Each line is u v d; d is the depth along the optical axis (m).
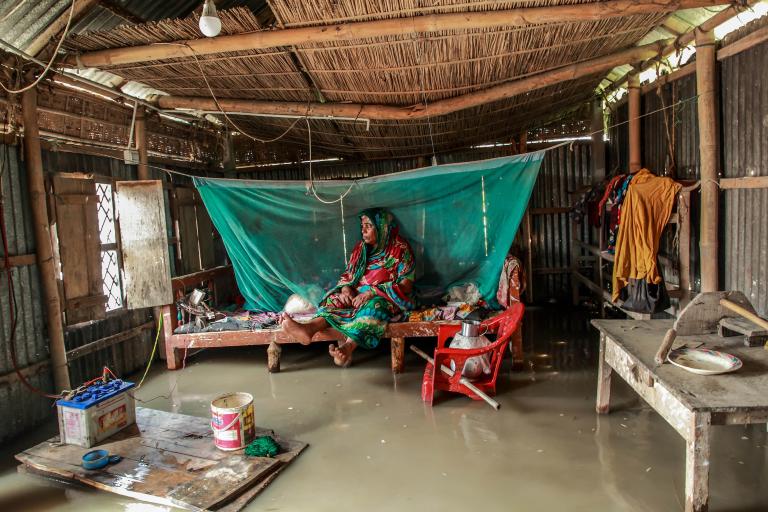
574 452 3.19
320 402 4.21
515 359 4.64
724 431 3.36
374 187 5.12
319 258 5.52
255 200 5.27
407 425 3.70
